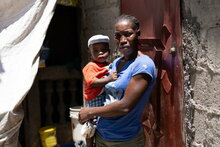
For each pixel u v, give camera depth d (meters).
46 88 4.52
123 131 2.11
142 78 1.93
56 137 4.49
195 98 2.49
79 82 4.68
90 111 2.08
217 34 2.24
